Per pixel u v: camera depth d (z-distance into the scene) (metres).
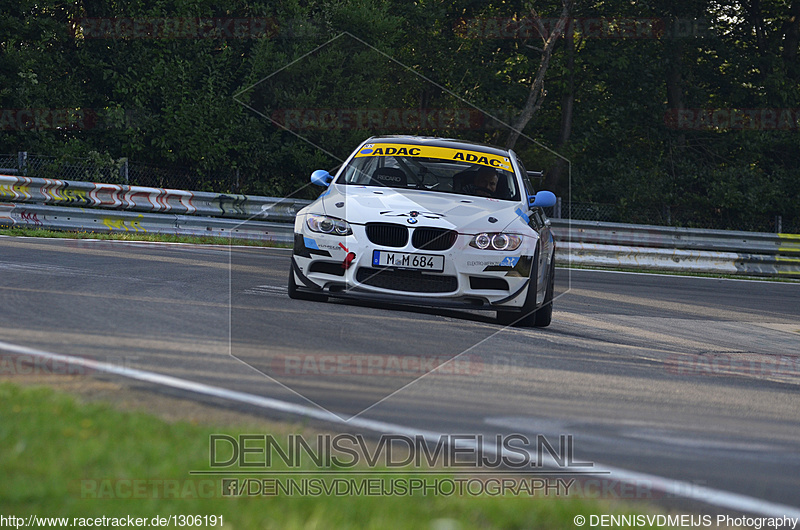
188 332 22.48
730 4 100.31
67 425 13.22
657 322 35.19
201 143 69.69
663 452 15.61
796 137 94.69
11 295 26.36
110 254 40.66
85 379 16.97
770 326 37.59
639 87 96.56
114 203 54.59
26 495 10.55
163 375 17.69
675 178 87.00
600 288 47.62
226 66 71.56
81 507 10.39
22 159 62.12
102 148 71.50
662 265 64.56
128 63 70.50
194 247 48.12
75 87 69.69
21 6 67.44
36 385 16.20
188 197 56.97
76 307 25.12
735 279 62.22
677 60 96.62
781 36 101.44
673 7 95.81
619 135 92.31
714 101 100.00
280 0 71.69
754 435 17.47
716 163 96.25
